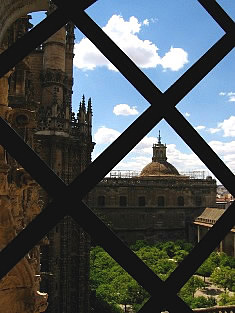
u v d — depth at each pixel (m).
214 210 80.44
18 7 5.64
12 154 2.35
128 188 83.50
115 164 2.52
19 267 5.51
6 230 5.26
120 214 82.31
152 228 83.12
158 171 93.69
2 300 5.36
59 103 38.84
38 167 2.36
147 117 2.62
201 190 87.75
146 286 2.43
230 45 2.80
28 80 23.75
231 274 47.09
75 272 34.28
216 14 2.80
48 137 34.81
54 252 32.09
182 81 2.71
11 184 6.54
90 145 38.59
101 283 44.50
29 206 7.95
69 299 33.09
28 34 2.49
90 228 2.40
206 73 2.76
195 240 82.69
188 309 2.48
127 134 2.56
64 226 33.19
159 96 2.65
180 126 2.69
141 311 2.42
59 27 2.56
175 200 85.88
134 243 81.88
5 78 6.08
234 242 70.00
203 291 50.97
